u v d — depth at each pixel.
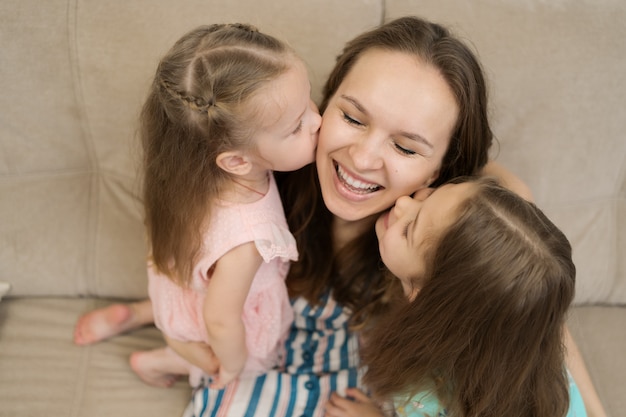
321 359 1.03
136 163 1.00
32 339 1.02
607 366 1.06
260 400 0.96
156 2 0.92
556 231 0.73
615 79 0.97
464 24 0.95
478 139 0.83
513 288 0.69
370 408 0.94
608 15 0.96
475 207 0.71
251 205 0.81
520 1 0.96
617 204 1.10
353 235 0.98
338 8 0.94
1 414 0.92
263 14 0.93
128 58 0.92
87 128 0.98
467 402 0.80
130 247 1.06
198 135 0.72
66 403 0.94
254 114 0.69
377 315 1.00
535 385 0.79
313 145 0.79
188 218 0.79
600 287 1.11
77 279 1.06
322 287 1.00
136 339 1.07
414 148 0.76
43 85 0.94
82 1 0.91
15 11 0.90
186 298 0.93
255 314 0.94
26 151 0.99
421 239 0.76
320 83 0.96
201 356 0.95
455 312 0.73
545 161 1.02
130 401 0.97
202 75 0.68
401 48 0.75
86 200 1.04
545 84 0.96
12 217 1.01
